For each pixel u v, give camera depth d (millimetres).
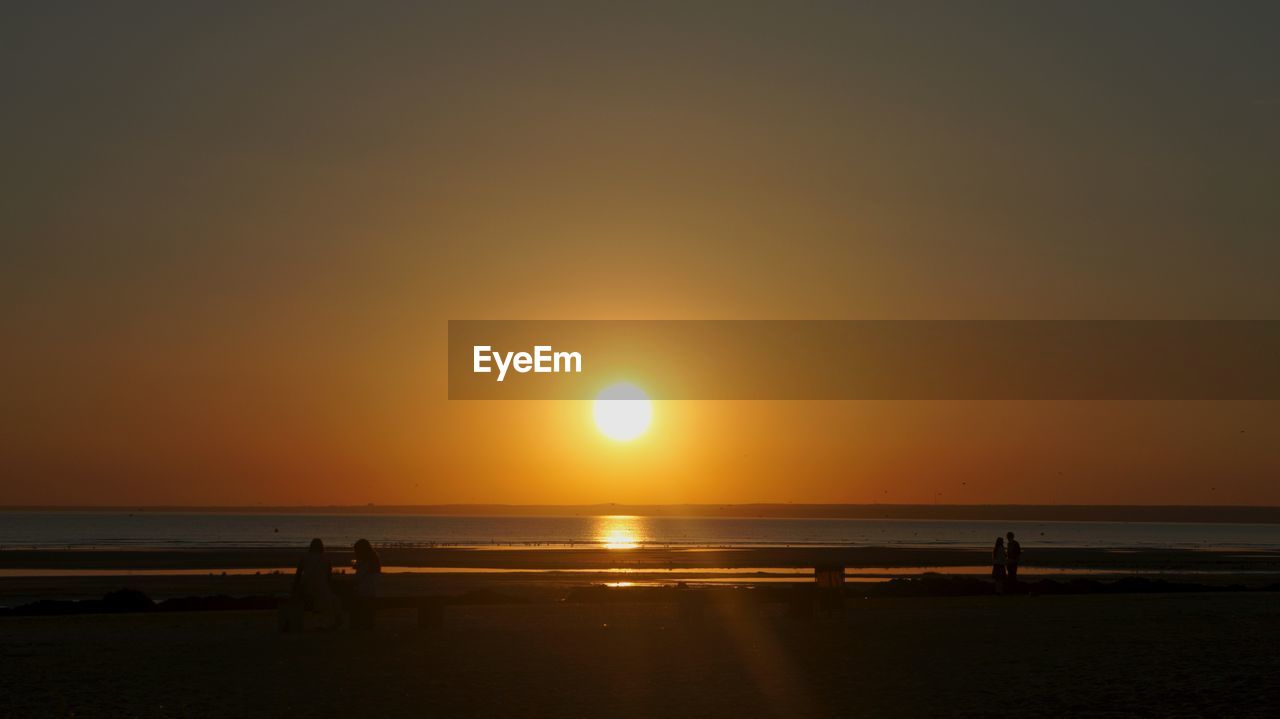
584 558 93312
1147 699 14492
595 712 13891
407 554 101938
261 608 31922
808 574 68688
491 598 31781
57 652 20016
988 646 20719
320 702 14578
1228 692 14977
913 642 21484
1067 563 93250
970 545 171625
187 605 31797
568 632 23594
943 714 13594
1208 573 74750
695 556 99812
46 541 153500
